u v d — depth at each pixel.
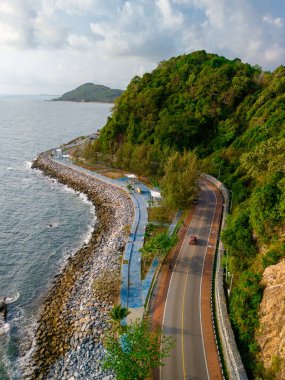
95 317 56.38
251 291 48.78
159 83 161.62
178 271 66.88
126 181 127.19
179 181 93.56
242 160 76.94
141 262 71.19
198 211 94.44
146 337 43.47
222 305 52.44
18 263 77.56
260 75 144.25
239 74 146.38
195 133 135.75
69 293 64.56
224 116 138.00
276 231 54.25
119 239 83.50
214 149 129.25
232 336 45.88
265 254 53.38
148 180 127.44
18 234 92.00
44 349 51.81
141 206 102.44
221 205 98.00
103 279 66.31
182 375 43.62
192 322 53.16
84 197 122.00
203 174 120.25
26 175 148.00
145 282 64.25
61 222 100.88
